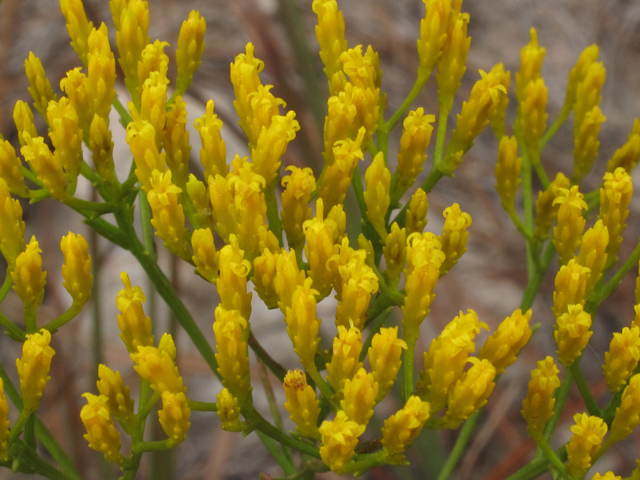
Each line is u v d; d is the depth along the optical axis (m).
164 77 0.11
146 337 0.11
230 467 0.21
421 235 0.11
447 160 0.12
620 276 0.12
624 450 0.20
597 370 0.22
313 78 0.16
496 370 0.11
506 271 0.23
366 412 0.10
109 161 0.12
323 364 0.11
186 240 0.11
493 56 0.28
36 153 0.11
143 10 0.12
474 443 0.20
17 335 0.11
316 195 0.11
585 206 0.12
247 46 0.11
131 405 0.11
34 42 0.24
